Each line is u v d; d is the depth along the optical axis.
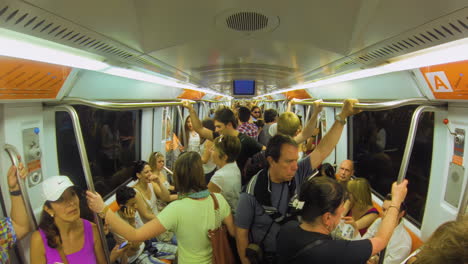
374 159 3.92
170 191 4.44
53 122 2.30
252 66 3.29
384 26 1.39
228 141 2.35
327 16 1.43
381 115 3.69
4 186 1.76
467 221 0.87
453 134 1.99
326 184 1.30
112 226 1.64
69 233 1.81
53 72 1.76
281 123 2.79
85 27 1.37
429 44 1.37
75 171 3.19
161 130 5.29
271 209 1.71
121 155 4.53
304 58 2.49
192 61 2.72
